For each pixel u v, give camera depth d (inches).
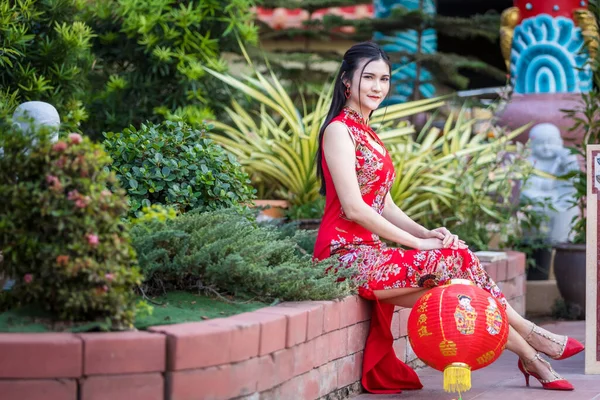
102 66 291.6
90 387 114.1
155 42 279.6
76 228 119.7
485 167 280.4
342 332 158.7
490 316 149.3
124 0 277.6
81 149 121.9
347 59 171.2
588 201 182.5
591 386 170.4
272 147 272.1
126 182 169.2
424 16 388.5
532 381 176.7
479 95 395.9
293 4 409.7
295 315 138.9
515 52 333.7
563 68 322.7
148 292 147.1
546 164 301.3
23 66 213.8
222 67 282.8
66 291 120.3
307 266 161.0
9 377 112.5
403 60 392.5
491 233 279.3
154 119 283.4
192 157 175.2
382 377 169.5
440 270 162.2
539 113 308.0
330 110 173.5
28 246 120.8
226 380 123.6
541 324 256.7
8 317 124.8
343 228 169.0
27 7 203.9
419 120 377.7
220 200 176.6
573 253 265.0
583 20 313.9
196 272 147.6
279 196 287.9
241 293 151.6
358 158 167.8
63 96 219.8
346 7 430.6
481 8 551.8
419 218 277.7
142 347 115.7
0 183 124.1
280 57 391.9
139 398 116.0
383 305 170.2
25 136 123.9
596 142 270.1
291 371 140.3
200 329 121.3
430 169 275.0
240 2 288.7
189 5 279.6
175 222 154.3
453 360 149.1
